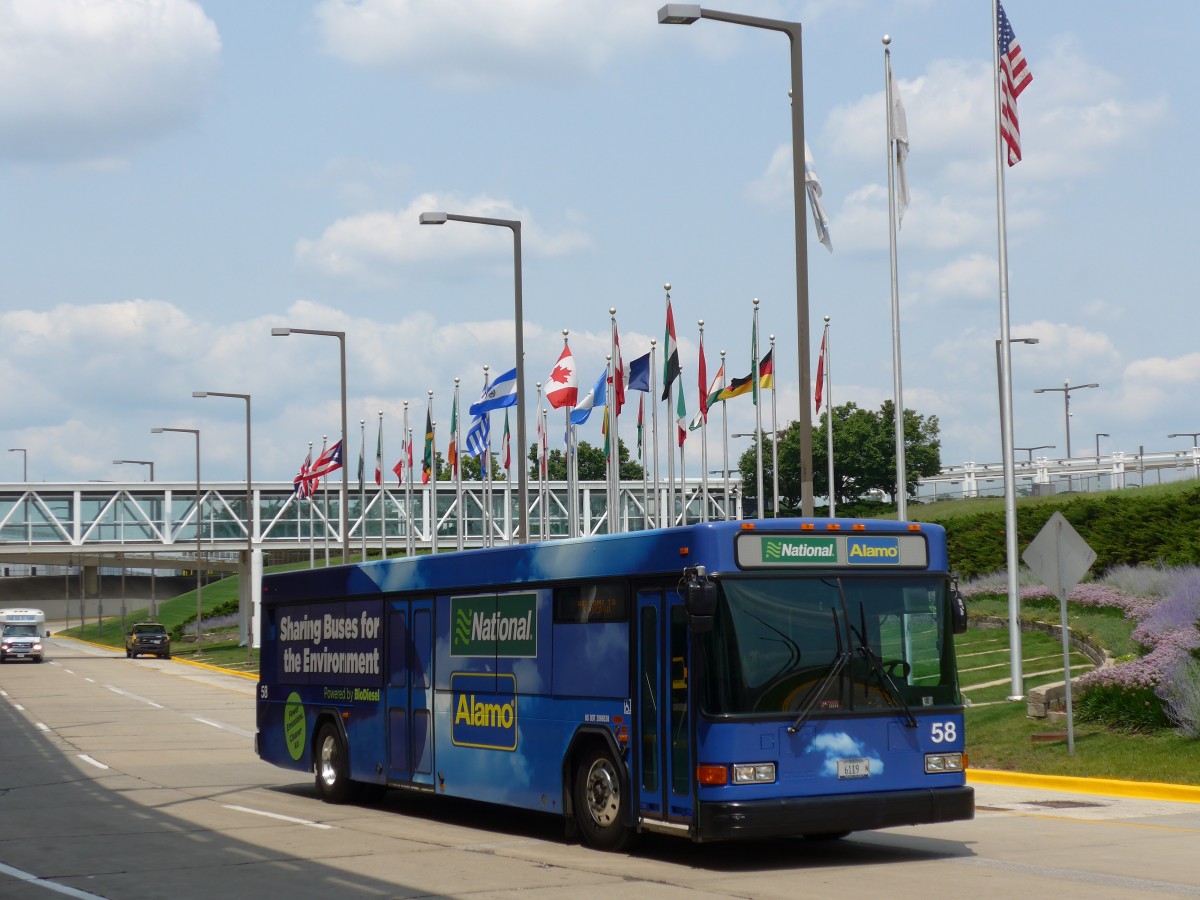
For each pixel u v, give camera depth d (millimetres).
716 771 12312
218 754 26891
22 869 13156
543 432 50688
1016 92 26969
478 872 12578
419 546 83438
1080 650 29875
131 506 79562
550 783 14594
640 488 84500
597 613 14016
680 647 12867
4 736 31125
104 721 35656
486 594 15906
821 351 38562
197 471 76625
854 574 13188
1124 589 35125
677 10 20812
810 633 12867
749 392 39375
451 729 16406
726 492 42625
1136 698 20688
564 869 12719
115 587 156750
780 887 11508
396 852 14031
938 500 81438
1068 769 19328
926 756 13109
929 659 13352
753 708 12453
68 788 21078
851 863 13016
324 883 12078
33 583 154500
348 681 18875
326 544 68750
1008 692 26141
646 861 13250
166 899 11383
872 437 81375
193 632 105062
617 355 39094
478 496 84625
